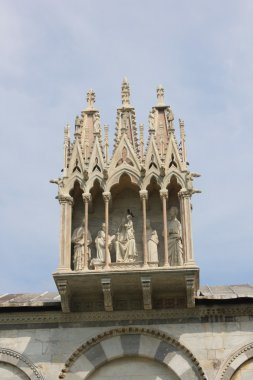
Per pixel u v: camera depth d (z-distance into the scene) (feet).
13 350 83.35
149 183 88.33
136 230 89.04
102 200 90.84
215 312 83.71
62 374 81.97
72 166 89.40
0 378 82.43
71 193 89.10
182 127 91.15
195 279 83.51
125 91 95.30
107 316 84.33
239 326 82.99
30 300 91.09
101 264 84.94
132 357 82.79
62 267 83.66
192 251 84.12
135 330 83.61
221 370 80.79
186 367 81.35
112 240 87.76
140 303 84.99
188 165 89.35
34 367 82.38
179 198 87.56
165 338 82.99
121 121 92.73
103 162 89.25
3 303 84.58
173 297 84.89
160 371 81.87
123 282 83.35
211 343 82.28
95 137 90.53
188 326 83.41
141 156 89.56
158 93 95.76
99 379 81.97
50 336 83.82
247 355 81.46
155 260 85.35
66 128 91.91
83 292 84.99
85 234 85.81
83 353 82.99
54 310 84.74
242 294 85.97
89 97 95.96
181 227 86.43
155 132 91.45
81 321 84.33
